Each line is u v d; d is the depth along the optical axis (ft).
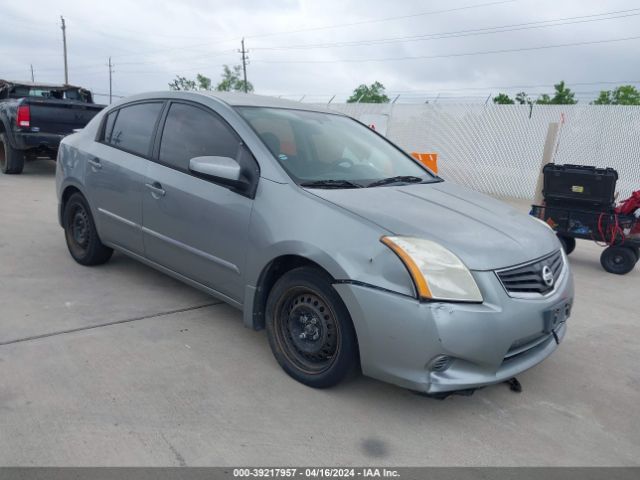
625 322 15.65
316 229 9.84
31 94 39.99
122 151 14.51
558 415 10.20
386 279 8.99
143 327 12.61
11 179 33.53
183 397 9.77
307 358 10.46
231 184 11.12
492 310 8.93
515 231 10.53
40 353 10.97
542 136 45.62
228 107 12.41
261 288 11.00
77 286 14.93
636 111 41.14
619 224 21.40
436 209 10.77
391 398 10.24
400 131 53.83
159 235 13.17
